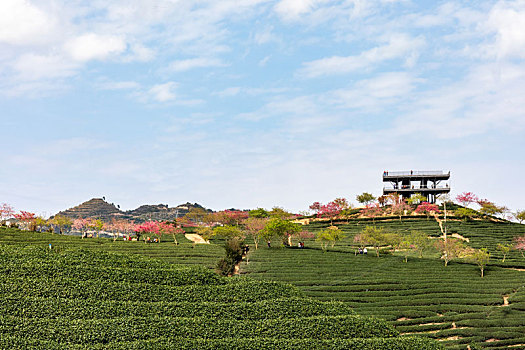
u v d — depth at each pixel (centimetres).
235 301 4988
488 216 11556
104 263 5581
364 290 6556
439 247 8019
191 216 13138
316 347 4166
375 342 4284
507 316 5634
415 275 7162
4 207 9925
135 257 6084
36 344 3853
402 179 13138
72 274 5091
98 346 3916
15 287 4653
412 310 5834
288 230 9006
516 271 7425
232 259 7612
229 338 4216
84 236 9606
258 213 12106
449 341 5025
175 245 8656
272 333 4356
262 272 7262
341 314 4878
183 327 4303
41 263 5244
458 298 6178
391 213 12094
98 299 4688
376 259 8106
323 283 6769
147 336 4144
